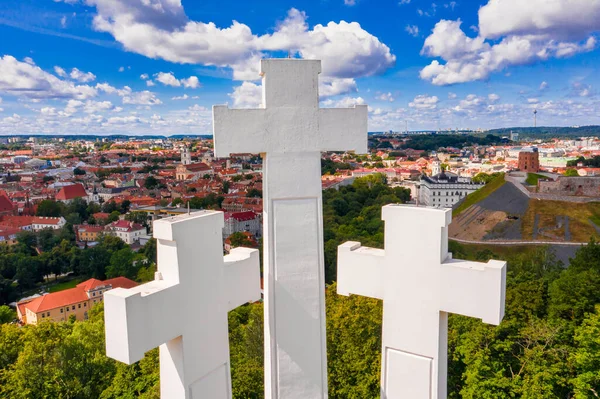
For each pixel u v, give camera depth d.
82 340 38.66
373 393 24.55
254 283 8.93
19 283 103.88
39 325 33.56
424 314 7.96
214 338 8.09
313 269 8.44
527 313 33.72
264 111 7.86
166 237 7.14
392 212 7.96
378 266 8.30
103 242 124.25
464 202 112.88
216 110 7.59
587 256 48.38
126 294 6.57
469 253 88.12
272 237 8.16
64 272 113.25
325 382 8.80
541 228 92.69
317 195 8.34
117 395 28.08
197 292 7.64
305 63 7.98
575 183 103.00
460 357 27.03
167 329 7.16
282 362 8.48
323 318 8.61
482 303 7.44
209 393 8.09
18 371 30.98
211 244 7.87
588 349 23.12
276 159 8.05
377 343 27.95
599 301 32.16
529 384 22.95
